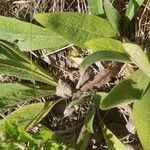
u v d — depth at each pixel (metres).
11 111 0.54
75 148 0.48
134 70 0.48
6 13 0.55
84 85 0.50
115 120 0.50
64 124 0.53
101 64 0.49
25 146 0.45
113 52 0.43
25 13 0.54
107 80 0.49
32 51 0.53
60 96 0.52
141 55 0.40
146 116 0.43
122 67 0.48
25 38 0.50
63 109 0.52
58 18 0.44
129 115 0.49
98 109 0.50
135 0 0.46
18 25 0.50
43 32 0.49
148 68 0.40
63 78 0.53
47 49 0.52
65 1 0.52
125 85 0.43
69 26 0.44
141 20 0.48
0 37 0.51
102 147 0.51
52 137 0.49
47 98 0.53
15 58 0.51
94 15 0.46
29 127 0.50
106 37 0.46
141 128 0.42
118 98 0.42
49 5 0.53
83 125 0.50
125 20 0.48
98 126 0.51
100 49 0.45
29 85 0.52
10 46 0.51
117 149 0.47
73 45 0.51
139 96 0.43
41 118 0.51
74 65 0.52
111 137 0.47
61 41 0.49
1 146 0.45
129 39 0.49
